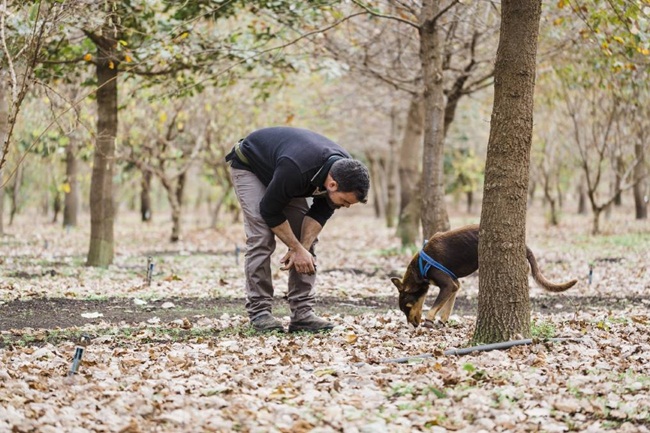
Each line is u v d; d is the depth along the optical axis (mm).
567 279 13078
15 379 5719
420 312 8281
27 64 8141
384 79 15039
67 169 26453
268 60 12641
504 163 6594
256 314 7832
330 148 6949
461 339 7371
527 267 6785
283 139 7176
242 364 6348
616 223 29844
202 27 12906
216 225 29547
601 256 16797
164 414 4898
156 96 12617
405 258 16250
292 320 7891
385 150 40969
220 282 11812
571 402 5059
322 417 4844
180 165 24750
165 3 11523
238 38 12516
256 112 21750
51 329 7809
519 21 6449
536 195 61875
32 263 14305
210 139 23078
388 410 5004
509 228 6652
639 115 21609
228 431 4590
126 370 6113
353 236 25719
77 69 13594
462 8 13445
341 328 7914
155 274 13094
